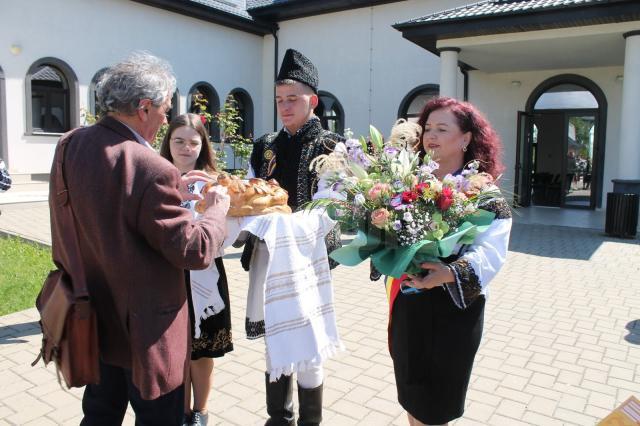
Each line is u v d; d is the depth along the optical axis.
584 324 4.79
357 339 4.39
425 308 2.11
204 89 16.70
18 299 5.18
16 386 3.43
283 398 2.61
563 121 14.24
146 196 1.70
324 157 2.14
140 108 1.81
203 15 15.96
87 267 1.82
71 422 3.02
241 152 11.40
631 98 9.52
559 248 8.46
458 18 10.07
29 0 12.59
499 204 2.05
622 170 9.75
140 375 1.76
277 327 2.24
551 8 9.25
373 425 3.04
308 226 2.36
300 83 2.62
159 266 1.79
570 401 3.34
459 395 2.14
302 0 16.20
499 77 13.91
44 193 12.28
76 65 13.54
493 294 5.77
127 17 14.44
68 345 1.77
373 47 15.70
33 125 13.21
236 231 2.23
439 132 2.19
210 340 2.75
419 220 1.85
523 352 4.13
